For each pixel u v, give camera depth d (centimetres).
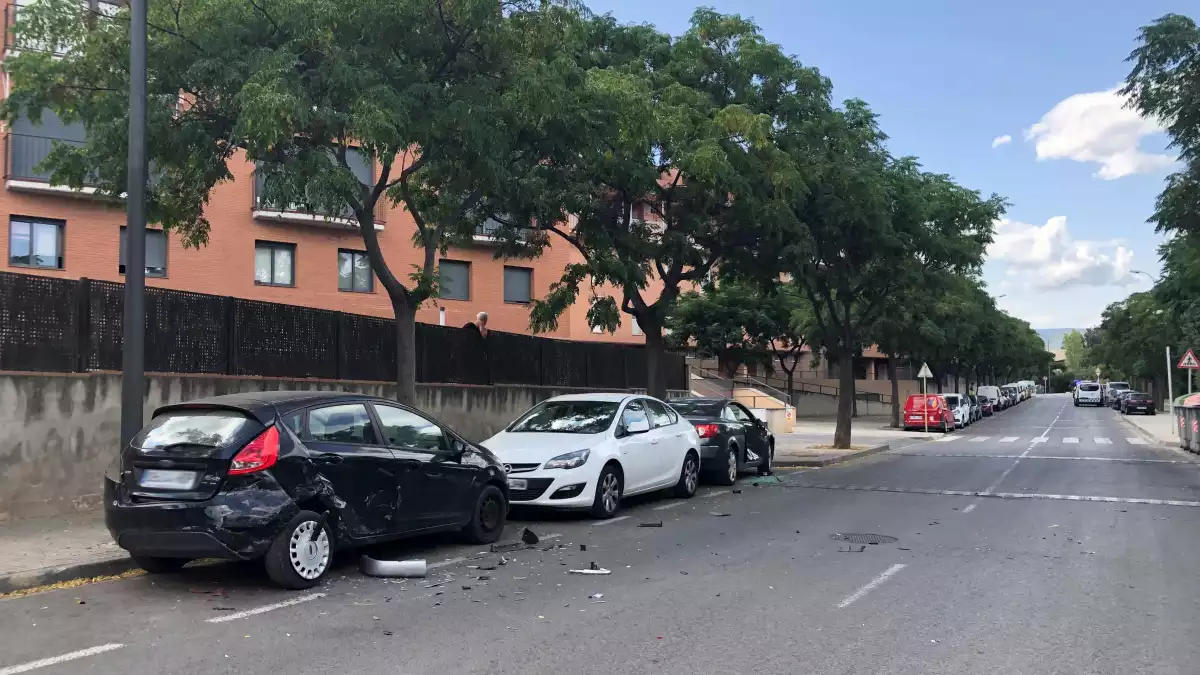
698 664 526
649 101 1220
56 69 1020
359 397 814
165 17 1032
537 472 1062
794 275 1820
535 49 1147
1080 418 5016
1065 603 681
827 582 752
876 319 3369
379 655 542
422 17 1054
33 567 740
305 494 717
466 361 1764
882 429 3775
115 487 718
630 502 1290
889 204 1897
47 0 1025
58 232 2131
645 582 750
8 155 2042
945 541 962
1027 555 880
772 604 673
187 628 602
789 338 4450
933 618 634
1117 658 542
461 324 2878
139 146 882
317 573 725
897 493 1415
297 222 2502
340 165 1024
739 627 608
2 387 963
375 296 2673
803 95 1692
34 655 543
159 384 1133
